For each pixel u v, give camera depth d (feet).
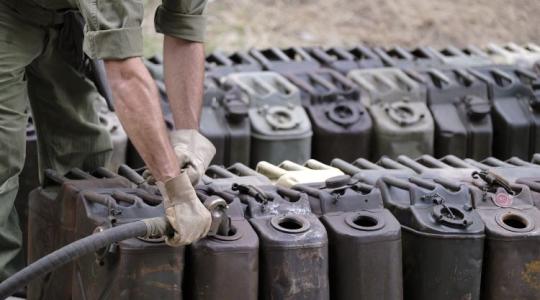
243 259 12.27
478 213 13.69
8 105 13.62
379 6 36.45
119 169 14.83
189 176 12.03
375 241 12.93
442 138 19.88
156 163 11.46
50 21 13.92
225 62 21.39
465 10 37.14
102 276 12.39
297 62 21.40
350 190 13.71
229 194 13.25
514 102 20.52
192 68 13.07
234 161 18.79
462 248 13.32
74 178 14.67
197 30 13.05
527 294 13.50
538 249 13.44
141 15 11.59
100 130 15.58
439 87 20.42
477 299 13.48
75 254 10.87
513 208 13.87
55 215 14.03
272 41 34.04
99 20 11.44
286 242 12.48
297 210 13.24
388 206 14.01
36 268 10.73
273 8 35.78
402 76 20.42
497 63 22.48
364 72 20.66
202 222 11.55
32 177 16.94
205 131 18.52
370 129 19.53
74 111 15.16
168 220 11.46
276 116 19.24
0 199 14.08
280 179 14.87
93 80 15.12
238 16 35.06
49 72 14.71
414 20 36.17
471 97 20.25
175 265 12.16
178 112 12.98
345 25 35.63
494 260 13.46
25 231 16.98
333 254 13.08
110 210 12.57
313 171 15.21
